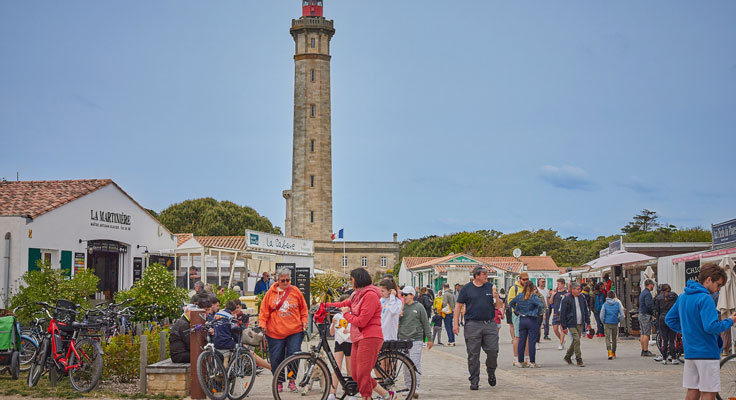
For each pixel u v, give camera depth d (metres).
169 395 12.03
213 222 93.50
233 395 11.75
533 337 16.59
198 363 11.36
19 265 21.47
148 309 17.97
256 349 16.14
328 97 88.25
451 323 25.50
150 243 30.89
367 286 10.16
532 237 117.00
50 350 12.84
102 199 26.64
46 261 18.58
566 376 14.95
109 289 27.33
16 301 17.94
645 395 12.18
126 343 13.61
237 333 12.00
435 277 57.88
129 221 28.88
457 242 107.75
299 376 10.82
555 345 24.06
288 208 103.12
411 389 10.88
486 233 122.25
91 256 25.98
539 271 82.69
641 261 25.95
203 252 31.47
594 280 36.41
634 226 108.75
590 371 15.90
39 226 22.38
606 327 18.91
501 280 58.75
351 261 109.25
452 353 21.86
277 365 11.84
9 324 13.76
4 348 13.66
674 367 16.72
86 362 12.38
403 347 10.84
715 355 8.41
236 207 97.44
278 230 105.88
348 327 11.47
